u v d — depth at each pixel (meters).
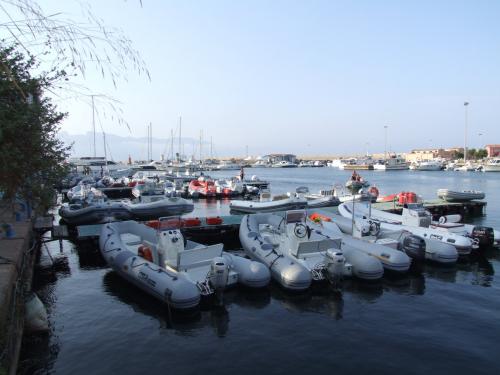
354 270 11.66
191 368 7.14
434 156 147.12
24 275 9.89
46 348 7.85
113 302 10.21
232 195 35.44
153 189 33.88
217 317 9.32
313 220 15.94
